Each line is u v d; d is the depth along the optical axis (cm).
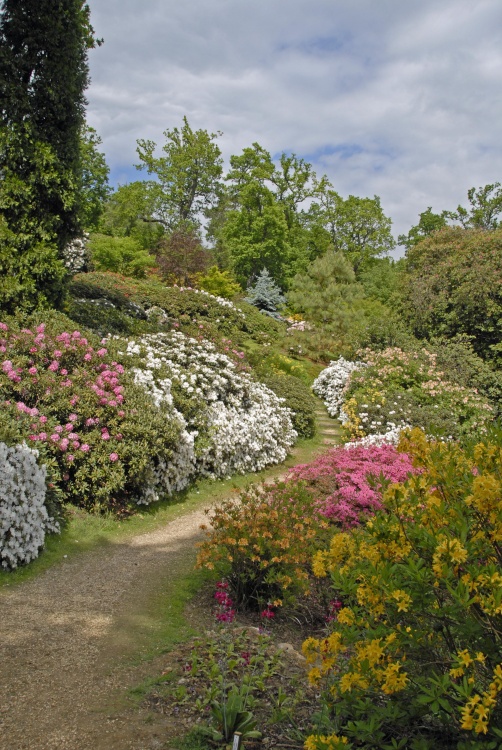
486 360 1844
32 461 548
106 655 355
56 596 452
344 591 253
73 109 1014
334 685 261
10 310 920
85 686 314
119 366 784
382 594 240
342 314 2106
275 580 450
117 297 1591
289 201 4156
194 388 968
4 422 585
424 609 231
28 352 732
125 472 695
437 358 1678
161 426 738
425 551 243
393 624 242
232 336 1897
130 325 1295
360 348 1889
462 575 225
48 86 960
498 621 222
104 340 885
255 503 524
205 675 335
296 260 3884
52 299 988
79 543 586
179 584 501
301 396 1405
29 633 377
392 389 1484
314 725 275
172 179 3981
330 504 586
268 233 3575
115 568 532
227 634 392
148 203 4059
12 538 493
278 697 302
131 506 709
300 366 1914
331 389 1688
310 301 2162
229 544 470
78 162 1043
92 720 281
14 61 939
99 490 650
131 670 337
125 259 2738
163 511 738
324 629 439
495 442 251
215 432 920
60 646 361
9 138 928
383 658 233
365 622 248
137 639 382
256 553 471
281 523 475
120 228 4019
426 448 270
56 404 680
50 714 284
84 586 479
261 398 1203
